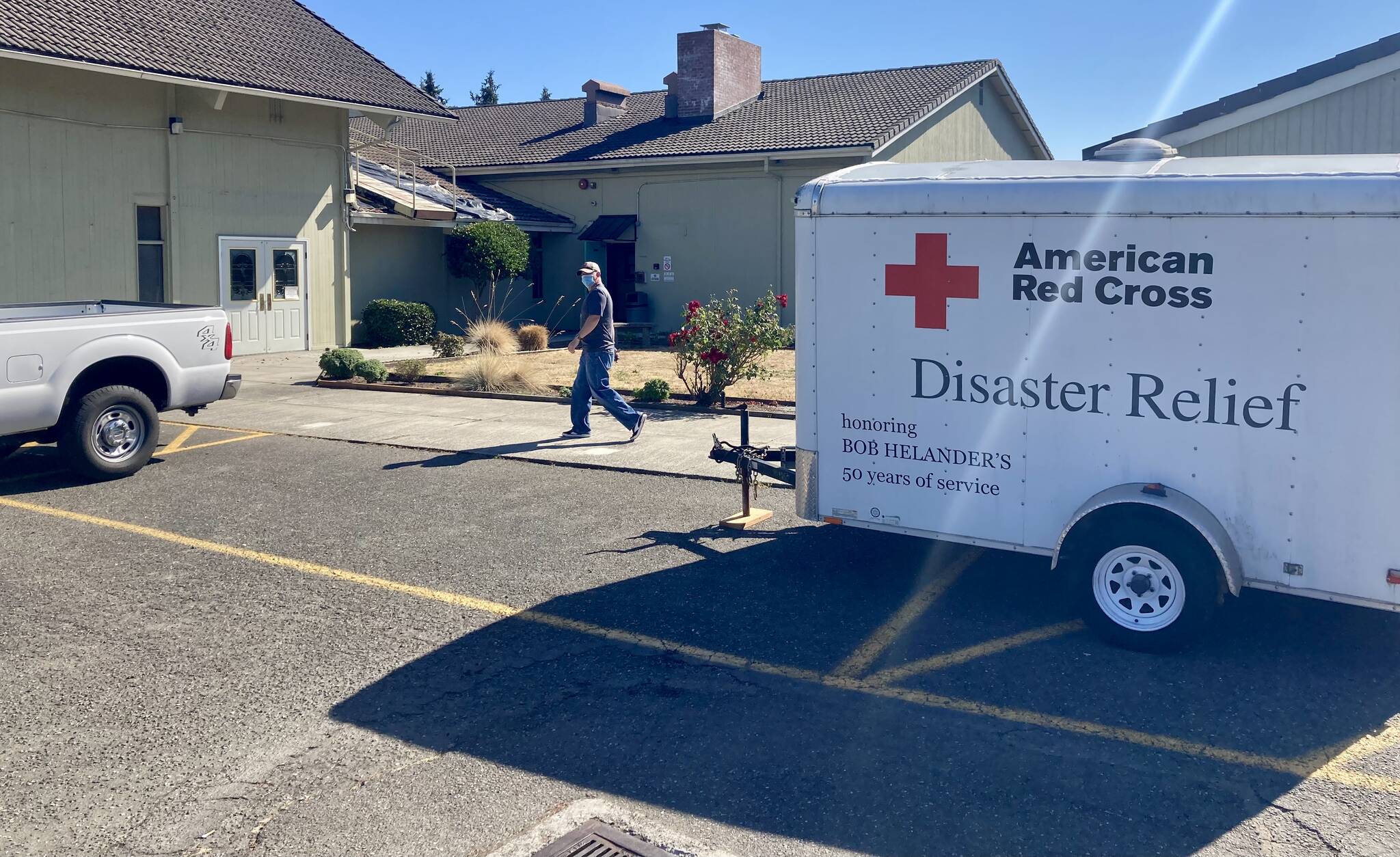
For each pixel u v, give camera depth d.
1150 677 5.36
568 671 5.49
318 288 21.45
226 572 7.11
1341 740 4.70
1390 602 5.22
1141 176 5.62
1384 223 5.03
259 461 10.69
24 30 16.52
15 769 4.49
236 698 5.17
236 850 3.90
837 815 4.12
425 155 28.88
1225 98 15.02
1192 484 5.61
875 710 5.02
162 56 18.17
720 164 24.86
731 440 11.37
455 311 25.84
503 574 7.06
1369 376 5.14
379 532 8.08
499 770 4.48
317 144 21.20
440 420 12.95
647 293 26.33
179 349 10.15
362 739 4.75
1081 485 5.91
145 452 10.04
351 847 3.93
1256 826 4.03
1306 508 5.36
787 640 5.90
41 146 17.19
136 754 4.61
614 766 4.51
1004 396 6.06
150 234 18.78
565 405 14.13
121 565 7.25
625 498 9.12
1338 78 14.42
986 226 5.98
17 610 6.36
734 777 4.41
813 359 6.62
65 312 11.30
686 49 27.16
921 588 6.77
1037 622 6.17
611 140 27.31
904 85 26.12
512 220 25.47
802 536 7.95
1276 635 5.92
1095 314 5.74
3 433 8.98
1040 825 4.05
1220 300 5.43
